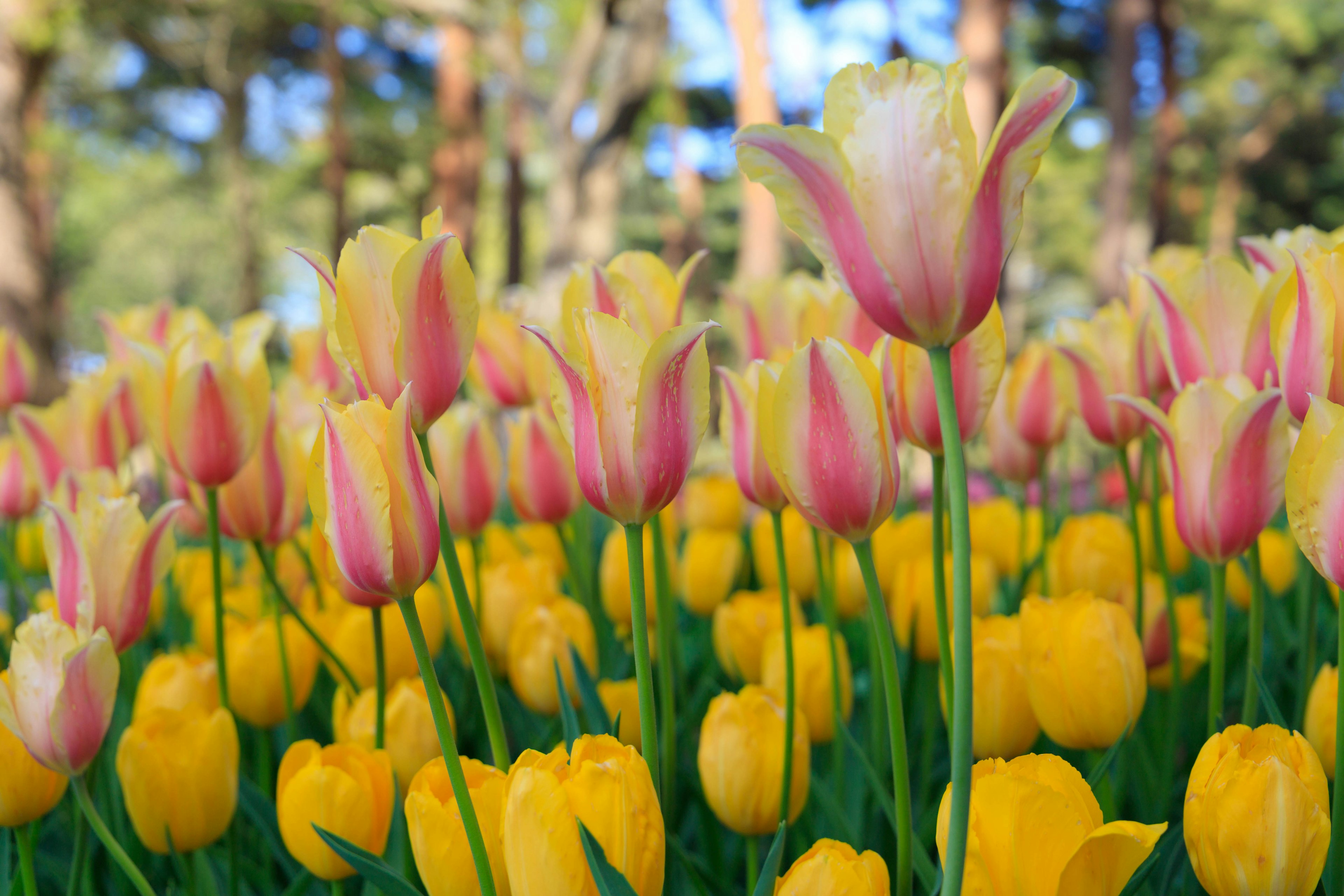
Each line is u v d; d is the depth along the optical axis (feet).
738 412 2.43
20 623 3.59
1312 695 2.41
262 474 2.79
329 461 1.95
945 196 1.83
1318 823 1.96
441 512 2.06
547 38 39.11
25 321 27.02
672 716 2.44
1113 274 36.06
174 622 3.71
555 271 19.17
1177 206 67.67
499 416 5.01
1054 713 2.36
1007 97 26.48
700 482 4.68
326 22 41.70
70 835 2.95
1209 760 2.04
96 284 70.54
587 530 3.89
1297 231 2.77
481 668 2.10
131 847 2.73
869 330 2.79
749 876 2.42
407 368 2.05
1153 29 57.77
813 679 2.70
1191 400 2.27
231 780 2.47
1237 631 3.19
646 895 1.95
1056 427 3.40
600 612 3.83
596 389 2.01
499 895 2.03
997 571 4.11
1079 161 66.80
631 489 2.02
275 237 60.64
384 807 2.34
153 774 2.40
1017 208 1.86
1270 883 1.96
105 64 46.39
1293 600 3.68
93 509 2.42
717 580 3.69
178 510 2.49
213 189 56.59
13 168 26.94
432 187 52.49
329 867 2.28
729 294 3.63
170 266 71.46
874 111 1.85
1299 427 2.53
